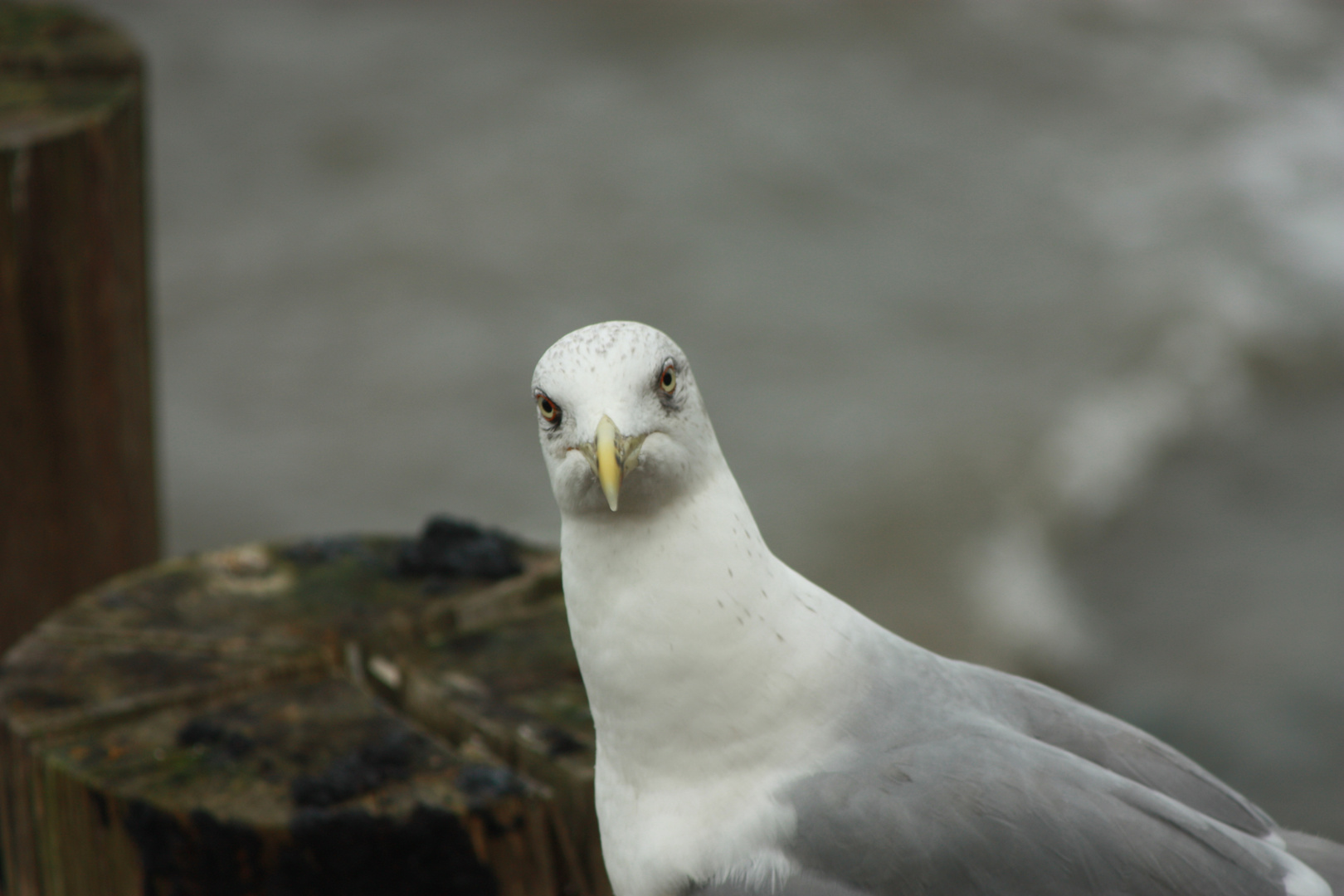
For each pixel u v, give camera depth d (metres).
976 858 3.92
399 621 5.63
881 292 16.55
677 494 4.20
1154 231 18.08
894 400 14.69
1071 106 21.52
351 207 18.02
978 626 11.95
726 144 19.73
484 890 4.70
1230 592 12.68
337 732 5.04
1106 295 16.58
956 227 18.06
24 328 6.97
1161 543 13.29
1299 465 14.52
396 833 4.57
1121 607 12.52
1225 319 16.17
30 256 6.94
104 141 7.18
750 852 4.14
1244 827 4.30
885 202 18.55
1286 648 11.93
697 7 24.16
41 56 7.80
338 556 6.16
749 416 14.34
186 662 5.39
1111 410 14.66
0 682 5.26
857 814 4.04
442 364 15.04
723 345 15.49
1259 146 20.30
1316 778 10.55
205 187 18.42
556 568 5.98
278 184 18.52
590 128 20.16
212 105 20.58
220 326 15.65
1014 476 13.67
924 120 20.81
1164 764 4.37
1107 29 24.30
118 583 5.93
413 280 16.48
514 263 16.84
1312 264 17.41
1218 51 23.59
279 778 4.77
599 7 24.03
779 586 4.31
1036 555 12.91
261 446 13.91
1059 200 18.80
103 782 4.73
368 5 24.03
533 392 4.31
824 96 21.36
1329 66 23.19
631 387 4.09
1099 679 11.67
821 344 15.53
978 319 16.06
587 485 4.15
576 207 18.05
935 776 4.07
